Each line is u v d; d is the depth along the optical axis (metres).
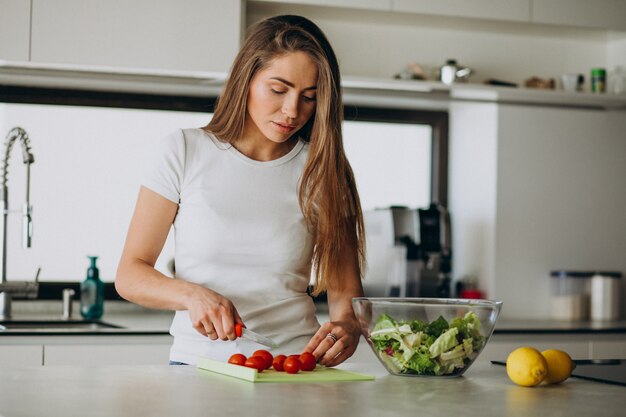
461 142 3.98
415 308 1.56
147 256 1.83
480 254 3.84
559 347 3.28
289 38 1.83
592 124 3.88
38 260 3.63
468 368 1.70
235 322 1.63
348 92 3.62
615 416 1.22
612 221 3.90
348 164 1.97
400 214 3.67
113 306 3.64
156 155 1.86
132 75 3.34
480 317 1.57
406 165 4.09
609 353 3.34
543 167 3.81
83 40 3.13
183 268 1.86
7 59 3.08
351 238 1.98
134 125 3.73
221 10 3.23
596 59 3.96
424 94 3.64
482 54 3.81
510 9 3.56
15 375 1.52
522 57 3.86
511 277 3.77
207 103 3.73
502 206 3.76
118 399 1.27
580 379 1.63
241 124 1.89
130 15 3.17
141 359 2.86
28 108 3.62
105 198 3.71
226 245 1.85
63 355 2.79
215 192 1.86
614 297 3.76
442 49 3.77
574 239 3.85
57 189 3.66
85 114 3.68
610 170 3.89
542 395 1.40
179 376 1.54
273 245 1.87
